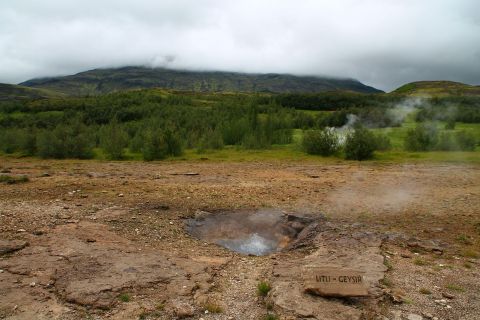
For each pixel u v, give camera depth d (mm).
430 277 7855
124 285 7074
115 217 11648
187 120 72500
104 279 7293
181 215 12312
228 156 37812
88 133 52656
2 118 85500
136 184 17750
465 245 9805
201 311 6441
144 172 23734
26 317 6062
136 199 14211
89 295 6688
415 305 6711
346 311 6281
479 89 148125
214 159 34938
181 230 11086
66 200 13789
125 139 43188
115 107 95125
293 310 6285
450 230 10938
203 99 141750
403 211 13016
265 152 41469
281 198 15000
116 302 6566
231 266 8570
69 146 38281
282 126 60688
